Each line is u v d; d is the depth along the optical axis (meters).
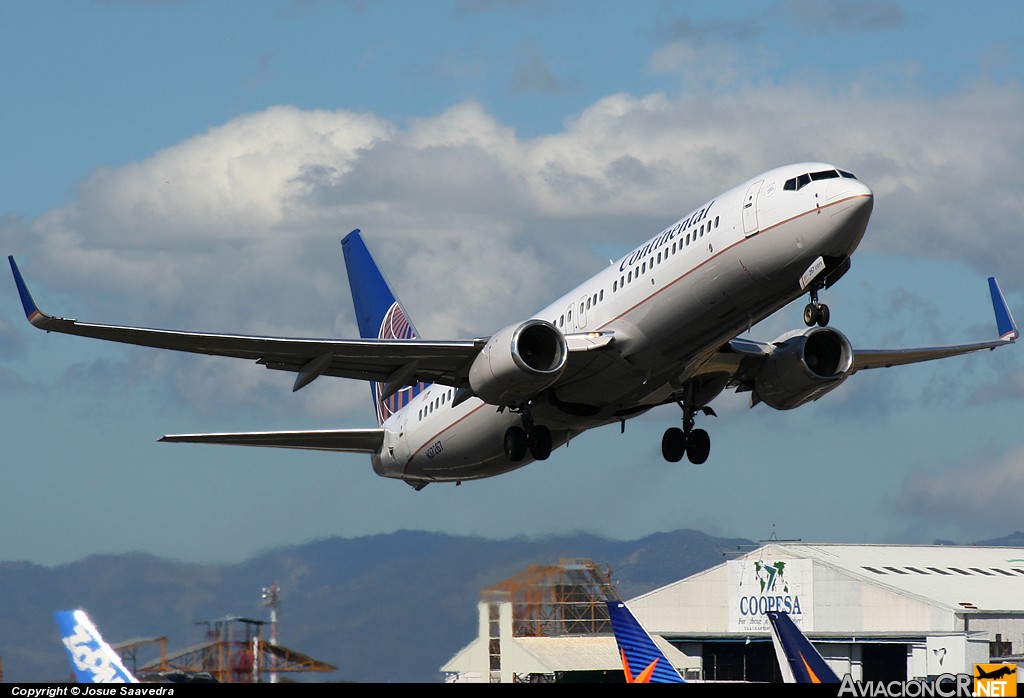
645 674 80.00
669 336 89.88
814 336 102.19
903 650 146.12
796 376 100.50
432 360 97.75
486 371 91.75
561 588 107.19
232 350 93.44
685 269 87.25
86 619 67.44
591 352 92.00
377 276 133.50
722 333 89.38
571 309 98.56
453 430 109.50
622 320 92.00
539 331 91.44
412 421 115.44
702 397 103.50
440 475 116.25
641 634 80.31
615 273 94.94
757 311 87.50
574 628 107.69
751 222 83.69
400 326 130.00
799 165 84.44
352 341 93.56
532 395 92.75
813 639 146.00
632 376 93.81
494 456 108.81
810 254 81.50
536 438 101.75
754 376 104.06
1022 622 149.38
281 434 114.50
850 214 79.62
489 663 100.31
